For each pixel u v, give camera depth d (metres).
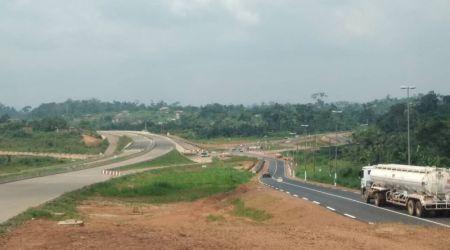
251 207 42.44
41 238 23.28
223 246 21.14
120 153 145.88
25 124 181.75
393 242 22.94
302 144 184.00
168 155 138.50
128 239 22.48
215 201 49.88
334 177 79.44
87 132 184.25
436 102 137.50
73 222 28.58
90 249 20.33
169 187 66.44
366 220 31.62
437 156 81.88
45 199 43.59
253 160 154.88
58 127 181.12
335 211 36.44
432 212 34.06
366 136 114.50
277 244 21.92
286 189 64.06
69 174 81.69
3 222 28.70
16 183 63.56
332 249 20.95
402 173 36.53
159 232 25.09
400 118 128.00
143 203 50.06
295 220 33.34
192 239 22.80
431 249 21.31
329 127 199.88
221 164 133.75
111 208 43.06
